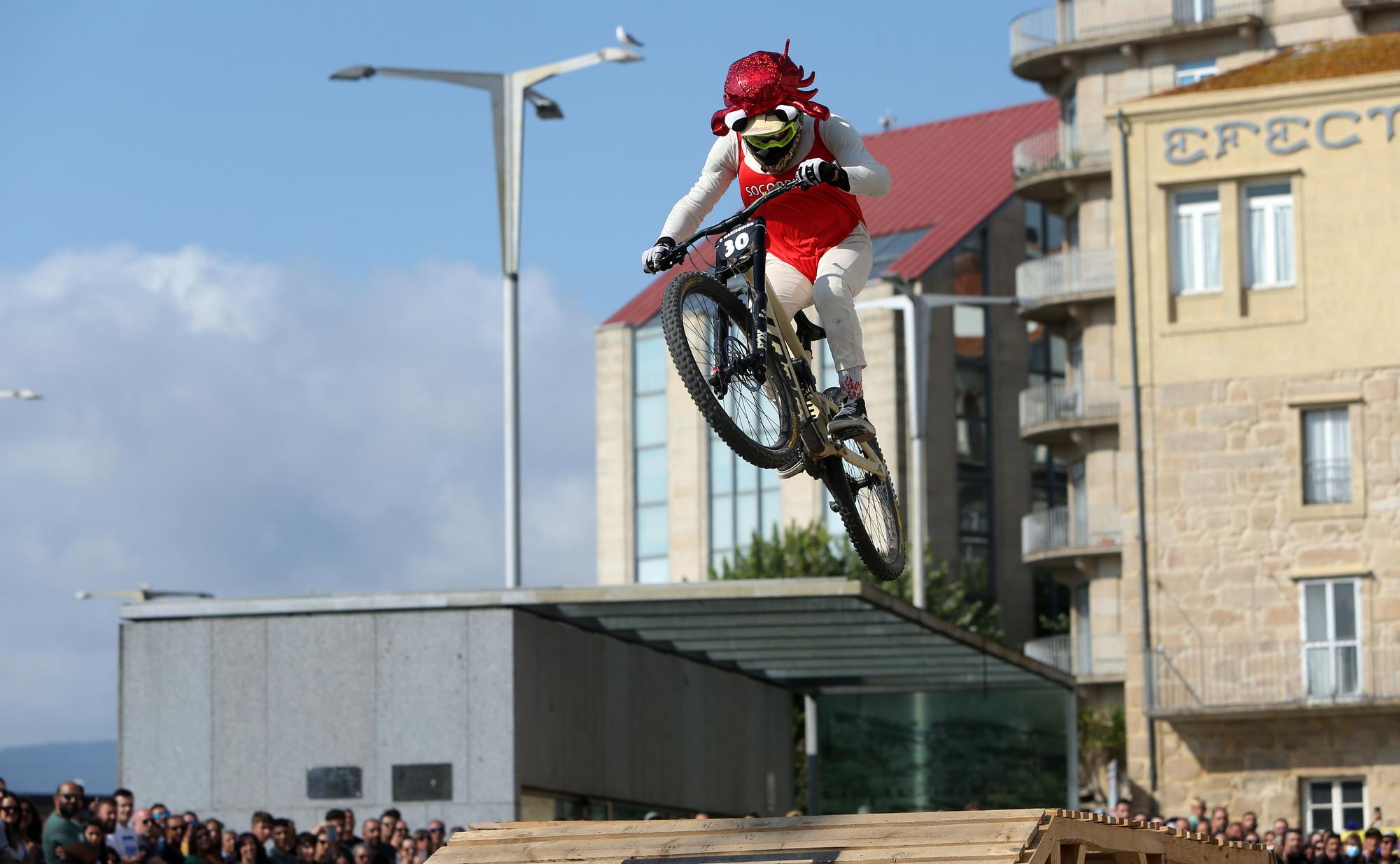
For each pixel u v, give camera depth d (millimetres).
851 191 10781
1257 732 51906
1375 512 50719
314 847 23203
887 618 32000
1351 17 65438
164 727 30641
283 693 30375
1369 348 51062
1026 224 90500
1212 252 53000
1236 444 52156
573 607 30750
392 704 29984
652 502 92625
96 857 19750
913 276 84562
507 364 39094
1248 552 51906
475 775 29500
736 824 12977
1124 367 53438
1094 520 68000
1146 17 68188
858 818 12664
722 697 39312
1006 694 43281
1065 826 12461
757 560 74438
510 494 38594
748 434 10539
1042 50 69188
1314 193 51688
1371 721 50844
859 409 10914
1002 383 87750
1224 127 52562
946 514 84625
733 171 11336
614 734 33594
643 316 94938
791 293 11070
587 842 13133
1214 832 32219
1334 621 50969
